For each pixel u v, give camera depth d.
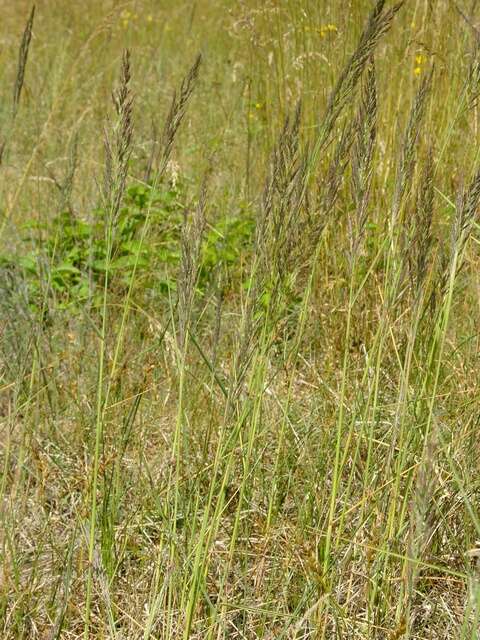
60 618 2.30
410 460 2.59
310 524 2.62
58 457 3.11
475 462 2.71
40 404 3.37
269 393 3.14
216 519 2.17
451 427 2.78
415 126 2.20
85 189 5.10
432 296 2.42
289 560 2.41
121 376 3.11
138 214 4.59
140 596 2.50
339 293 3.86
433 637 2.39
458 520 2.61
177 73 6.95
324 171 3.84
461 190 2.04
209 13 8.00
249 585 2.57
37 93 7.03
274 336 2.23
